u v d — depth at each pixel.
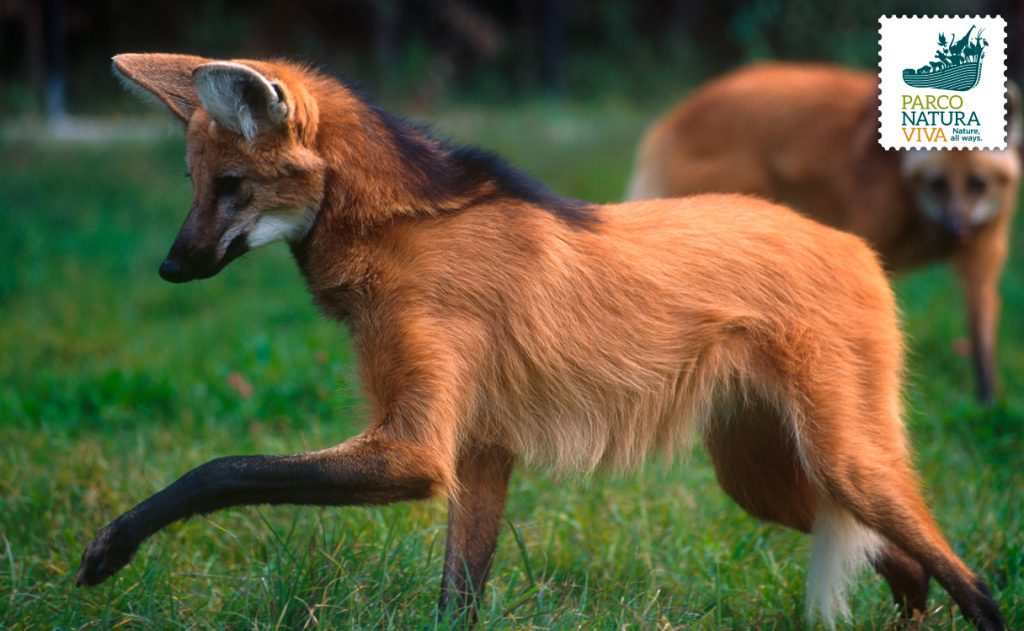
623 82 36.75
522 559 7.26
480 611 6.15
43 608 6.13
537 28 36.78
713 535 7.86
